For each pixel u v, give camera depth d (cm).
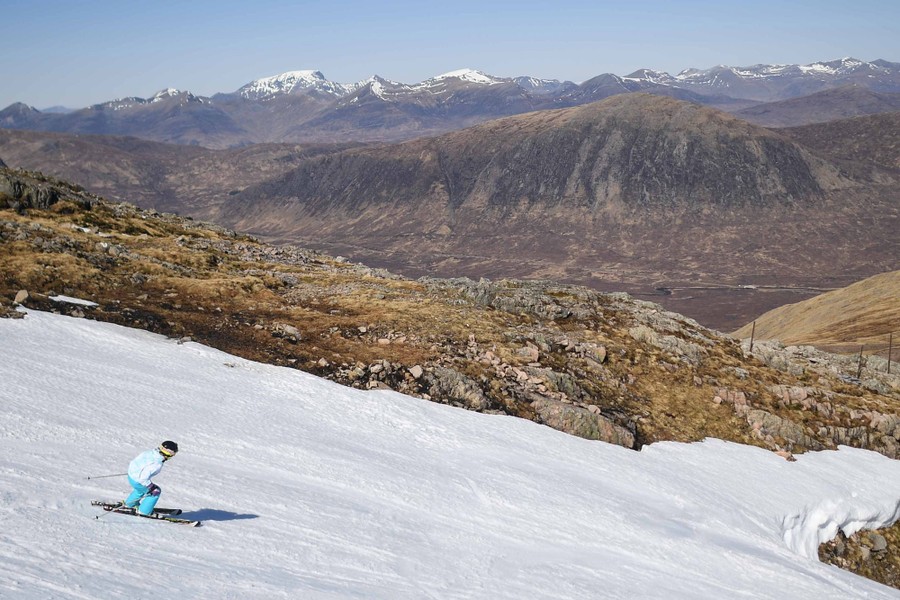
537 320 6438
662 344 6262
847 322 19675
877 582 3838
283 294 6209
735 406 5419
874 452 5372
